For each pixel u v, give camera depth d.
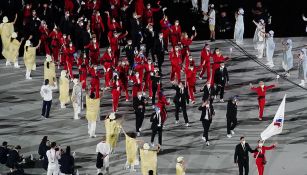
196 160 84.88
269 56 115.75
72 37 117.94
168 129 93.31
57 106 100.81
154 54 113.31
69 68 108.25
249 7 139.12
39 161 84.19
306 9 139.62
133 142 82.06
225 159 85.19
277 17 138.62
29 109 99.25
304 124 94.62
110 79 105.25
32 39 120.38
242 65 116.56
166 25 117.25
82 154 86.06
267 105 100.56
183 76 111.19
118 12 125.69
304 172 81.69
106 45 127.56
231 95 103.88
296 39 130.50
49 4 124.19
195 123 95.12
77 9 125.94
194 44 128.00
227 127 90.25
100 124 94.62
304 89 106.56
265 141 89.94
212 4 128.00
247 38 132.50
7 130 92.38
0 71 113.94
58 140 89.50
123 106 100.31
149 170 76.12
